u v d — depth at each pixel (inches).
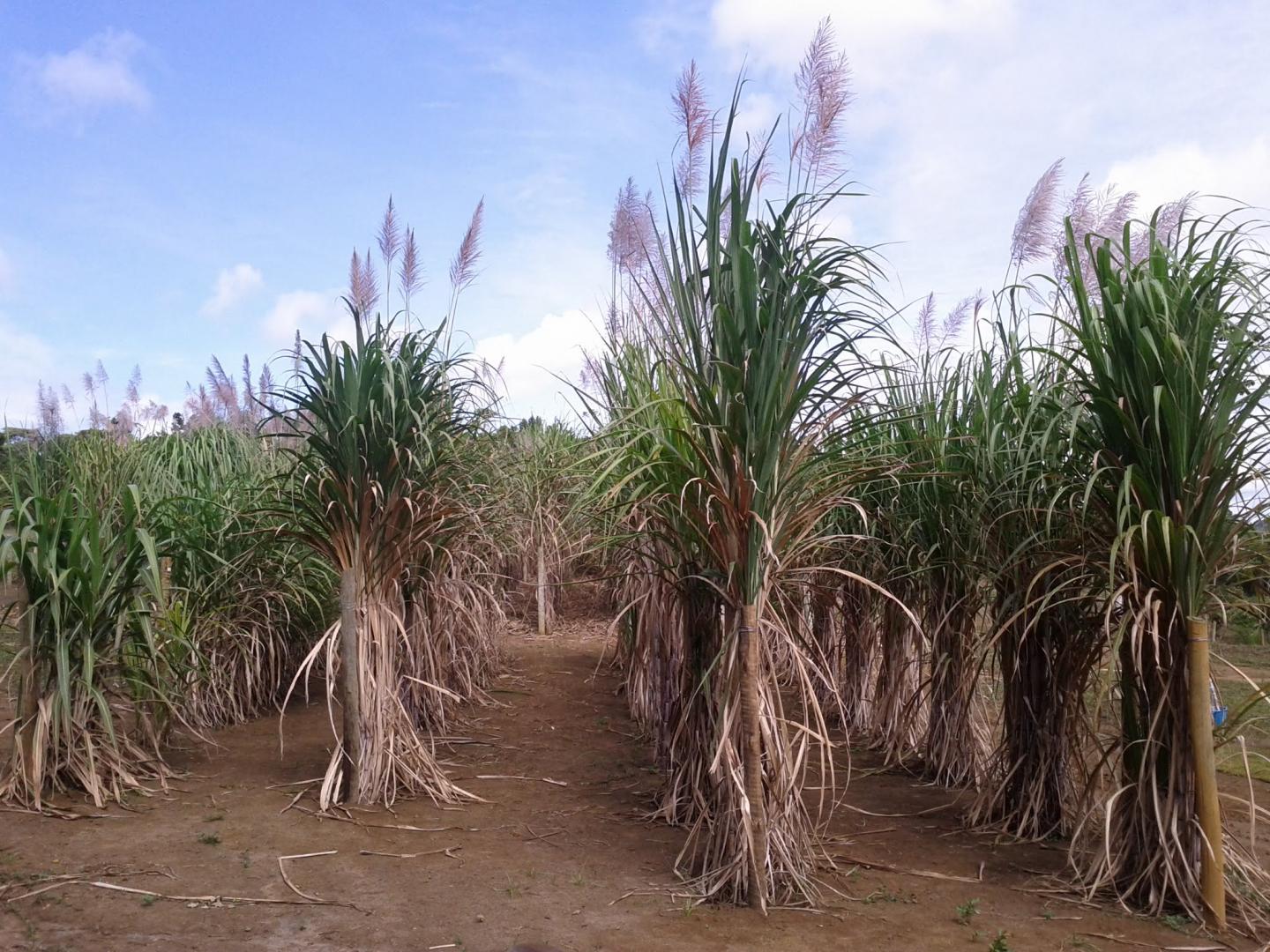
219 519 276.1
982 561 203.3
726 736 155.1
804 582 174.1
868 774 244.7
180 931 144.0
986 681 235.5
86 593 204.7
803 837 168.2
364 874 169.2
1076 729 182.2
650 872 172.1
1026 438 183.3
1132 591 157.8
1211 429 147.6
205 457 340.8
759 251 156.4
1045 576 185.9
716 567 164.2
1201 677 150.5
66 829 187.9
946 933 148.0
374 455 207.8
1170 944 144.9
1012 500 184.9
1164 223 189.0
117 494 240.1
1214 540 151.3
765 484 153.4
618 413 200.1
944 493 219.3
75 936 141.1
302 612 301.9
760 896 154.2
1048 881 169.8
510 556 465.1
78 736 211.2
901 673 257.3
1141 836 160.9
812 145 178.7
